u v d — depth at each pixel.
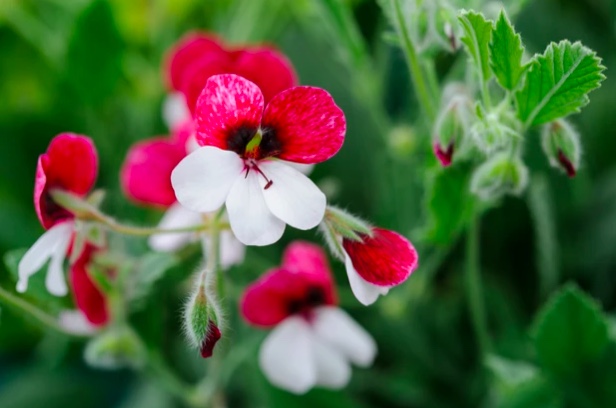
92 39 0.43
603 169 0.45
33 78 0.53
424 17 0.31
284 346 0.34
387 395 0.42
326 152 0.27
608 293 0.42
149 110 0.47
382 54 0.44
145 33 0.52
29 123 0.48
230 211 0.26
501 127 0.28
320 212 0.26
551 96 0.28
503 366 0.37
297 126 0.27
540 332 0.35
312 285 0.34
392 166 0.42
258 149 0.27
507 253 0.44
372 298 0.27
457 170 0.33
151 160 0.34
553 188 0.43
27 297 0.41
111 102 0.48
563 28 0.45
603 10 0.46
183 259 0.35
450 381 0.42
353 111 0.45
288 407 0.39
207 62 0.32
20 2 0.50
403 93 0.47
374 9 0.47
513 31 0.28
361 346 0.34
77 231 0.30
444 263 0.44
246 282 0.41
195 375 0.43
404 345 0.42
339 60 0.44
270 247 0.42
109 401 0.45
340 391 0.39
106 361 0.35
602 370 0.35
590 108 0.44
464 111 0.30
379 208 0.42
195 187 0.26
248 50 0.33
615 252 0.42
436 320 0.42
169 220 0.34
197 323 0.27
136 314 0.38
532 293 0.43
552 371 0.36
